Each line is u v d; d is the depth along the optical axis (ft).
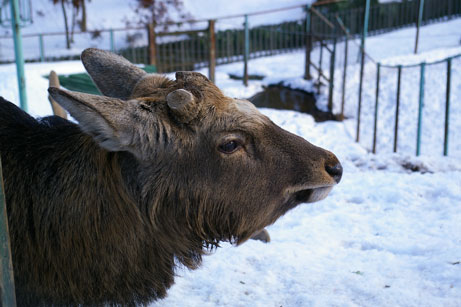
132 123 8.57
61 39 78.74
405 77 48.91
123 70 10.94
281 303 12.24
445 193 22.12
